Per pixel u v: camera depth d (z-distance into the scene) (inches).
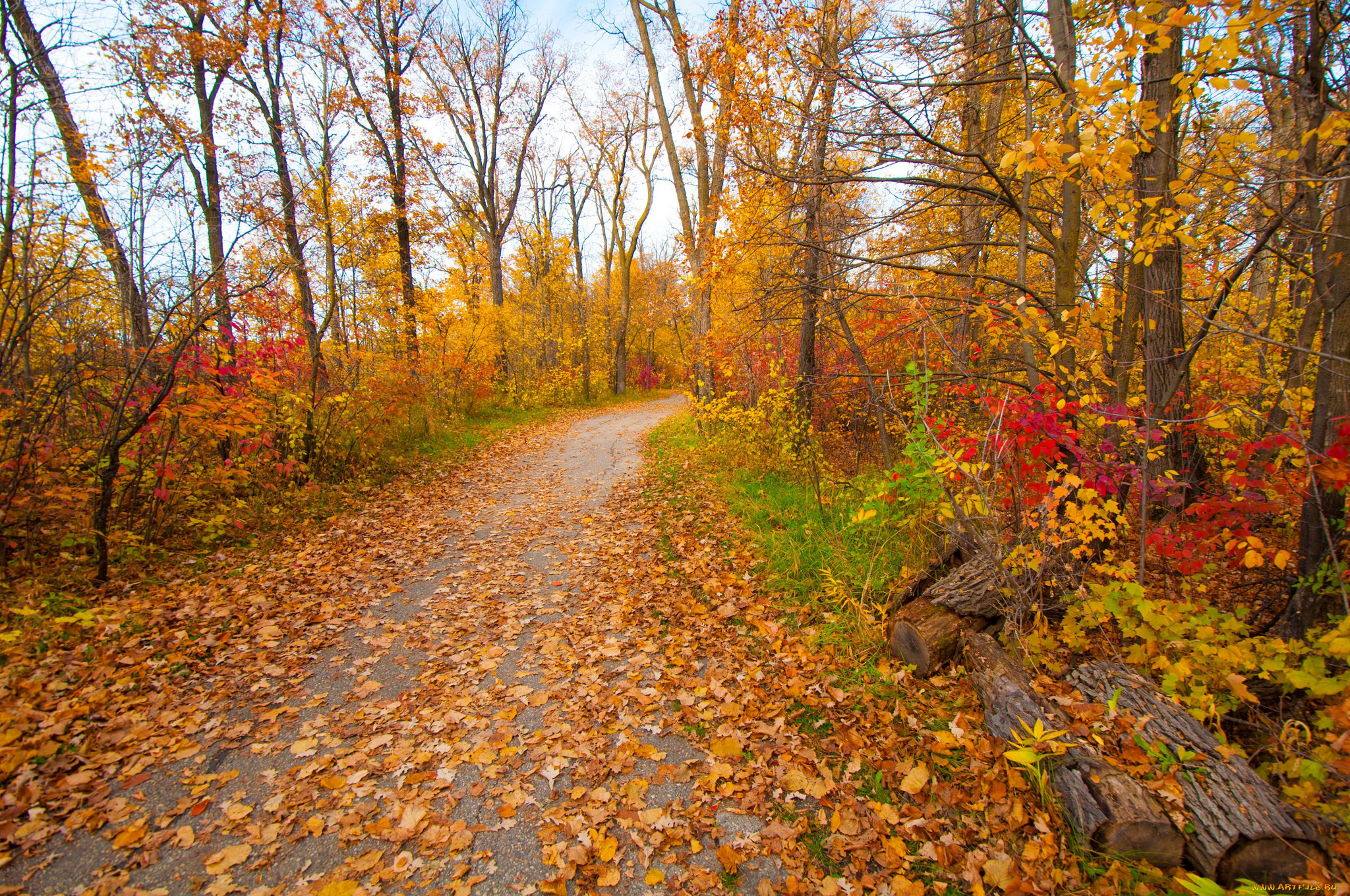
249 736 123.2
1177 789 86.7
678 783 109.7
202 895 85.7
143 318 213.3
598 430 610.2
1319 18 114.0
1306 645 111.6
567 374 887.7
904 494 173.0
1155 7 105.3
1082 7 169.6
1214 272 176.1
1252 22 103.2
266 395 289.4
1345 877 77.0
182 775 110.7
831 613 169.0
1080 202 173.2
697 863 92.7
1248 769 87.8
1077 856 88.5
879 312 237.3
